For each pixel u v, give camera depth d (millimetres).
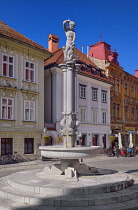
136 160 24078
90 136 32438
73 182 8938
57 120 27781
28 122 23922
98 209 7031
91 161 22938
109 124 36094
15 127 22781
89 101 32656
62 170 10547
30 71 24766
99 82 34594
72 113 11156
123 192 8273
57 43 35094
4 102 22125
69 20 11891
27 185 8484
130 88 43156
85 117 31922
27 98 24078
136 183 9859
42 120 25438
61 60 29781
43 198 7480
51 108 28328
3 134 21641
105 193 8094
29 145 24031
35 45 25172
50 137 25859
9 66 22938
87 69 33562
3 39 21938
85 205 7285
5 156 21281
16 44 23141
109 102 36500
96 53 41656
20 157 22750
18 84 23422
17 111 23094
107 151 29719
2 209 7270
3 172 15641
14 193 8141
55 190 7949
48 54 26125
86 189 7965
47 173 10586
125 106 41469
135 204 7609
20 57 23781
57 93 28094
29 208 7172
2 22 25719
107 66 36781
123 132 37531
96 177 9930
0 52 21938
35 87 25016
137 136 44375
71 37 11648
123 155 28938
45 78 29375
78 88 31016
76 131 11250
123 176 10219
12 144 22438
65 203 7258
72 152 9742
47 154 10258
